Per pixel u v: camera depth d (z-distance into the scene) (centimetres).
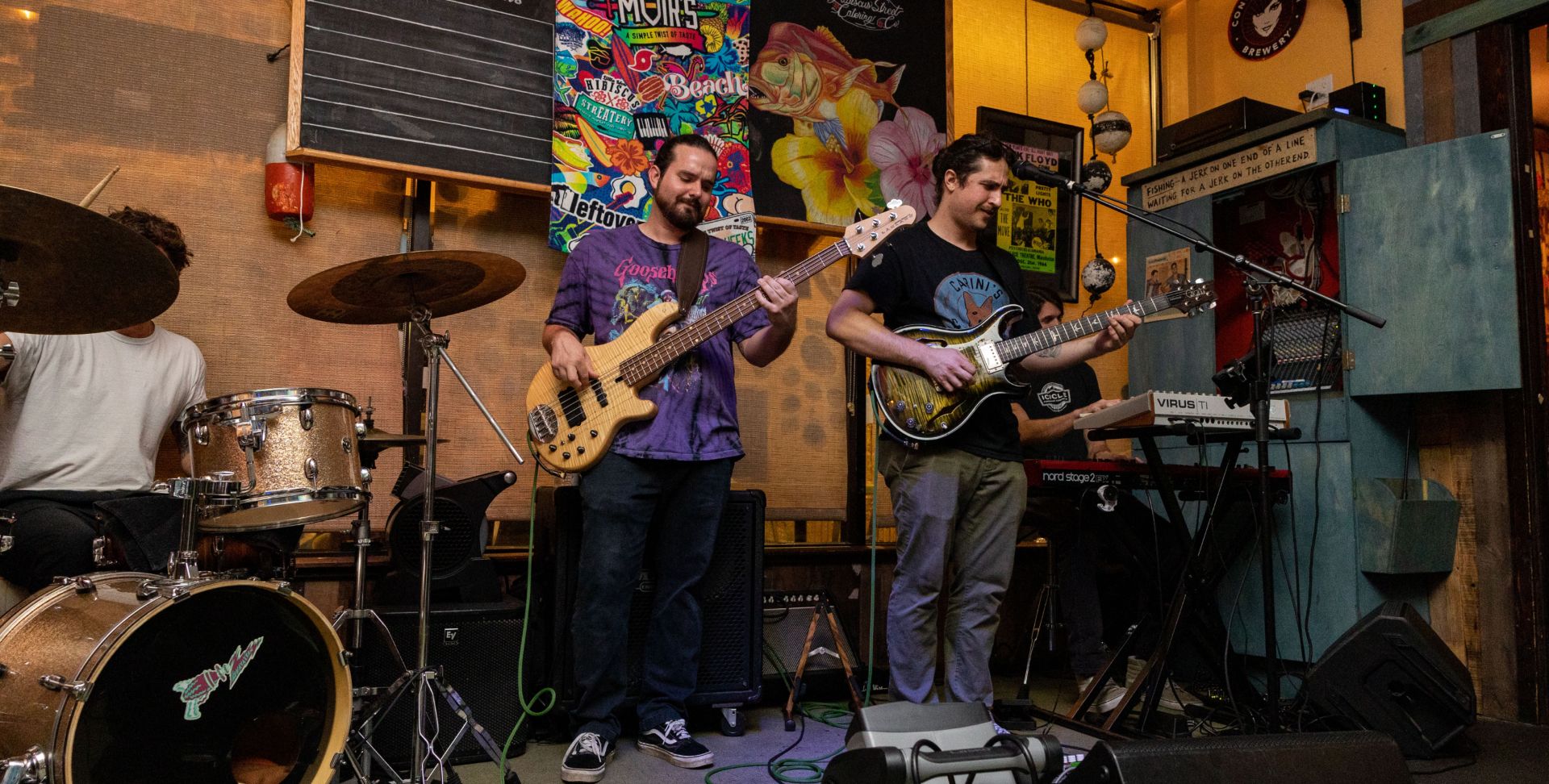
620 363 254
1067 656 392
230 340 300
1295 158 348
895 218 266
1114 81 471
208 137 303
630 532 256
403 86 311
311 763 197
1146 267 399
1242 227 388
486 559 278
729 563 292
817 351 381
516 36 330
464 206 333
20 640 175
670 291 269
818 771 249
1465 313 312
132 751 173
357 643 225
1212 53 453
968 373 231
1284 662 336
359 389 316
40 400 243
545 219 344
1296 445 346
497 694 262
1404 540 317
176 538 232
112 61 293
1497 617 321
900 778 154
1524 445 316
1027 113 451
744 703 288
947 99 399
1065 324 240
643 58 341
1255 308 246
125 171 292
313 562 281
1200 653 290
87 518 236
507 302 335
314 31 300
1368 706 271
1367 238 335
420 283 227
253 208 307
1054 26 461
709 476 267
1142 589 328
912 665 239
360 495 219
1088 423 277
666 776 244
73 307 189
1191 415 263
